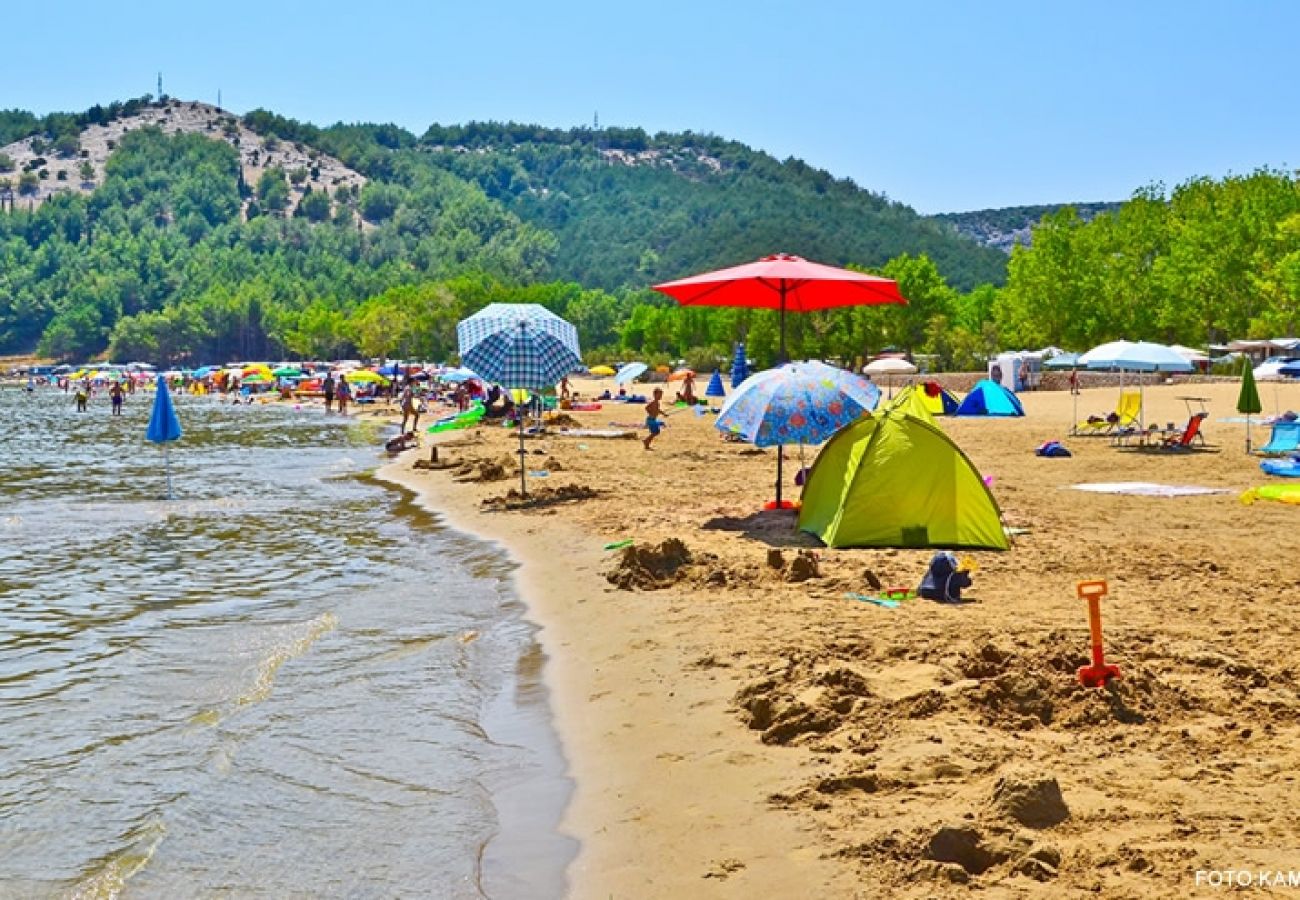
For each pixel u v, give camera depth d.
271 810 6.33
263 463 28.70
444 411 55.56
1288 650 8.31
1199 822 5.36
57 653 9.71
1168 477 19.92
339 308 191.25
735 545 13.28
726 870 5.29
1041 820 5.44
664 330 136.00
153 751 7.27
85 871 5.60
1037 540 13.30
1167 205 73.50
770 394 13.98
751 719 7.26
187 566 13.98
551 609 11.19
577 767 6.91
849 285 19.14
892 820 5.58
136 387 111.12
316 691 8.59
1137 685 7.25
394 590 12.44
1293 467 19.73
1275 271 56.88
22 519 18.16
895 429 13.10
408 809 6.34
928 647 8.50
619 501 17.95
